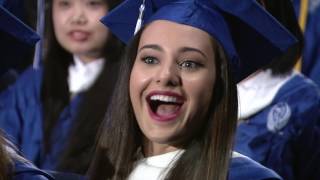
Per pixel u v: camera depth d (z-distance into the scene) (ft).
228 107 10.78
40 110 16.30
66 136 15.83
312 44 17.51
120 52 16.11
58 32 16.19
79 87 16.08
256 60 11.37
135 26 11.58
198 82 10.66
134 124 11.22
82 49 16.07
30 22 13.60
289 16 13.57
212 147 10.77
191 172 10.79
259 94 14.66
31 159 16.19
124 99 11.19
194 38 10.73
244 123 14.62
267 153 14.46
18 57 11.78
